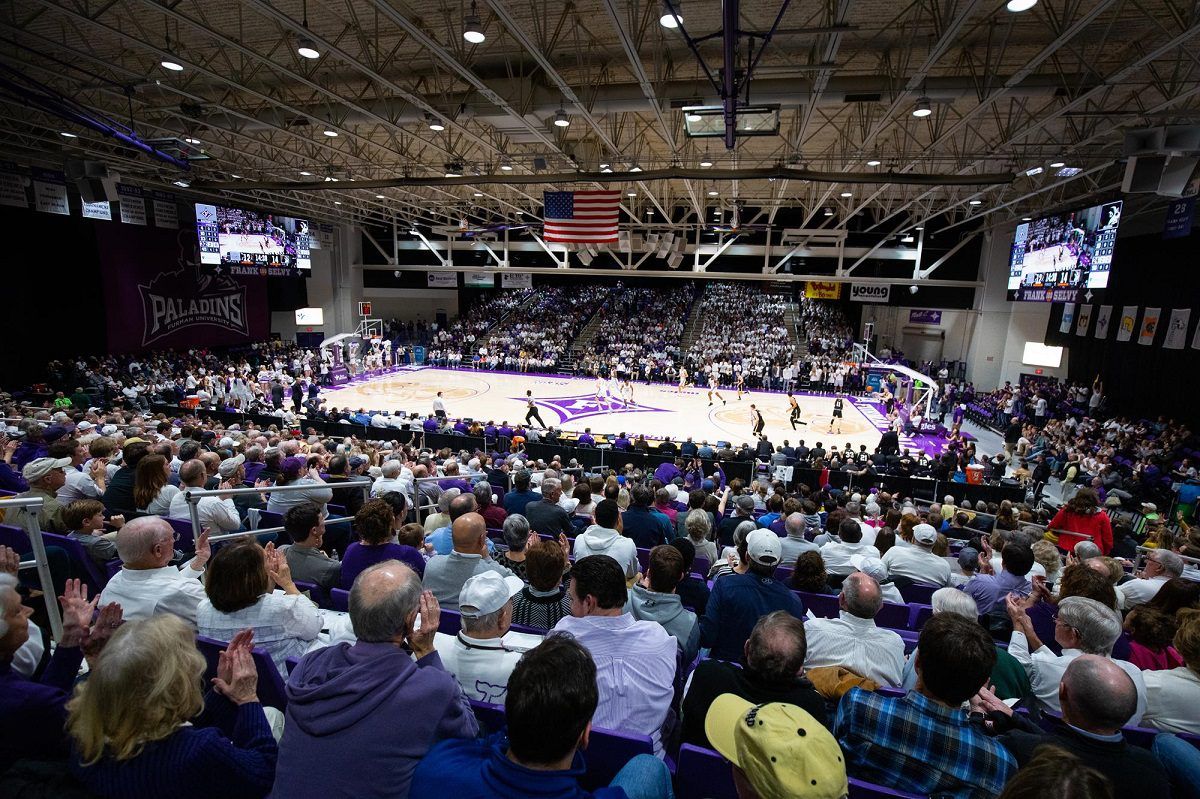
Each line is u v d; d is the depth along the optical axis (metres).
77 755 2.06
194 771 2.01
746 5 11.71
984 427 28.22
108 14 12.50
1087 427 21.81
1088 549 6.75
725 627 4.02
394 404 28.91
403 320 49.72
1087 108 16.23
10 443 9.23
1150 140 11.65
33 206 22.47
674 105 13.74
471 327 45.78
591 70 14.96
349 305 41.56
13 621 2.44
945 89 12.64
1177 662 4.16
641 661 2.95
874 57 13.89
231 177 27.05
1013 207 28.41
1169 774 2.88
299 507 4.89
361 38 11.98
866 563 6.00
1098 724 2.44
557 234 19.14
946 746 2.43
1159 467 17.77
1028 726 2.76
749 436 24.38
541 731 1.78
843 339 42.22
